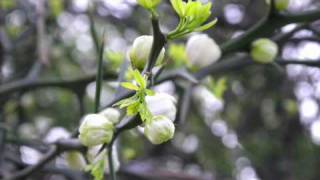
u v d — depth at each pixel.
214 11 0.68
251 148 0.95
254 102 0.91
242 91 0.91
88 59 0.89
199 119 0.89
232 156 0.94
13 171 0.53
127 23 0.78
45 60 0.53
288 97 0.88
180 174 0.70
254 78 0.89
